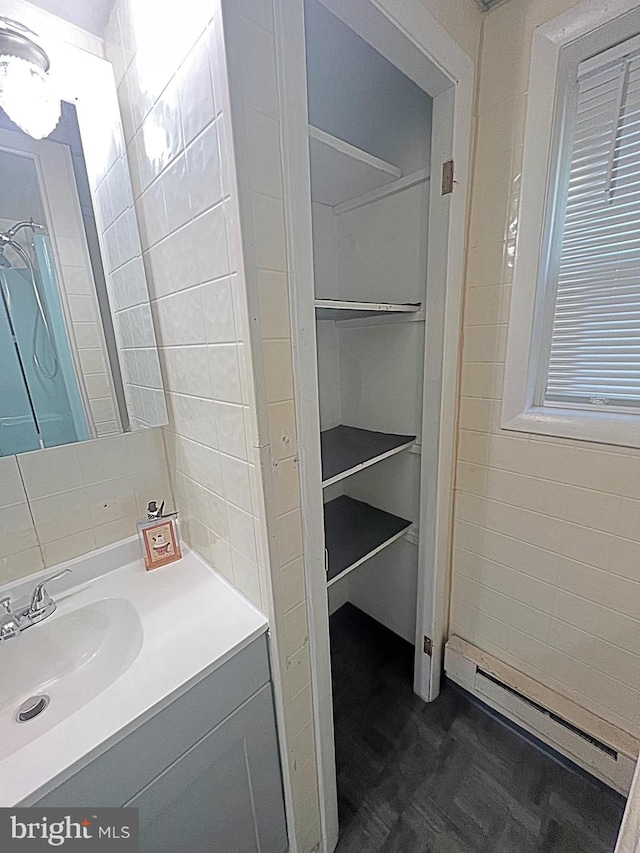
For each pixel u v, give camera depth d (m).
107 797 0.61
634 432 0.92
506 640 1.32
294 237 0.68
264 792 0.88
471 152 1.04
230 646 0.75
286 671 0.85
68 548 0.99
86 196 0.92
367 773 1.24
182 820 0.73
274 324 0.68
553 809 1.12
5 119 0.83
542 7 0.88
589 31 0.83
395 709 1.45
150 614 0.85
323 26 0.92
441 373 1.16
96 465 1.01
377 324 1.43
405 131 1.20
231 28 0.53
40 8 0.81
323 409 1.59
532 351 1.08
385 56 0.85
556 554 1.13
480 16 0.97
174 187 0.74
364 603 1.86
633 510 0.97
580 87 0.90
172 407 1.00
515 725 1.34
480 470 1.25
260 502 0.74
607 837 1.05
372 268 1.40
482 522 1.29
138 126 0.82
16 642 0.82
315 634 0.89
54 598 0.92
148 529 1.01
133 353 0.99
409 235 1.26
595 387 1.01
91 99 0.88
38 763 0.56
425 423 1.25
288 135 0.63
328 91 1.15
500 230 1.05
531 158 0.95
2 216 0.86
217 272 0.68
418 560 1.39
